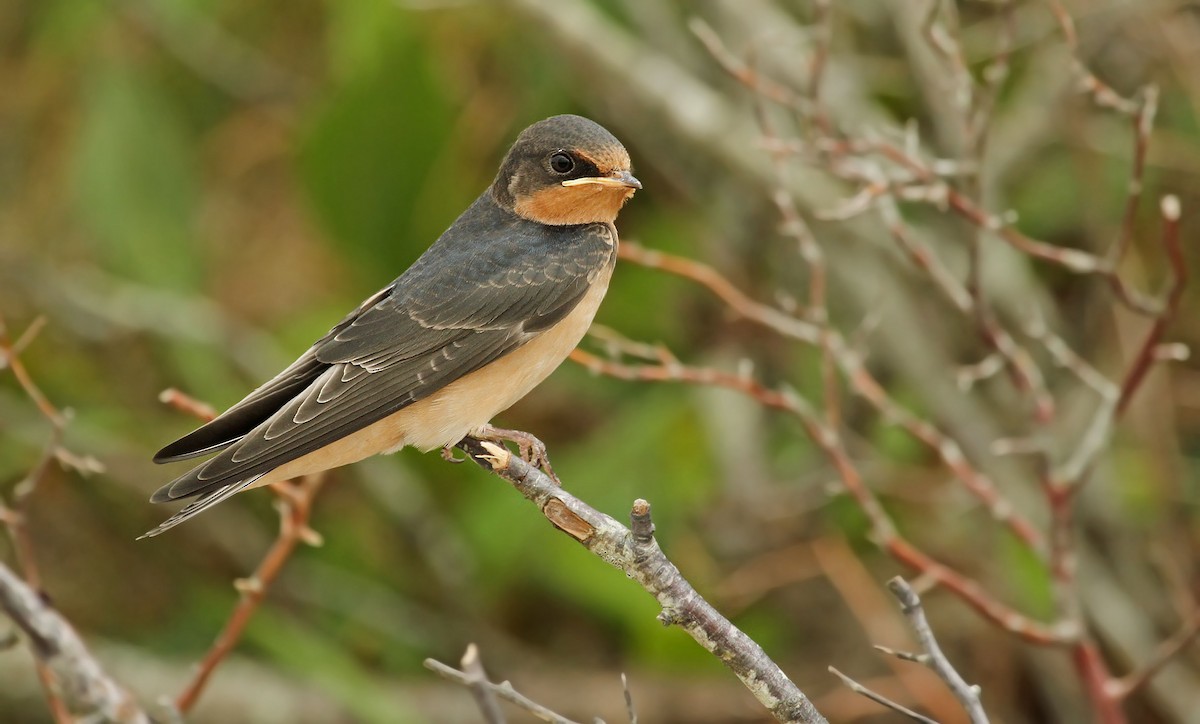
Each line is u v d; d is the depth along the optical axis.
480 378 8.86
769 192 12.87
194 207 14.20
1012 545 12.91
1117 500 13.33
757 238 14.55
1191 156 13.82
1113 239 13.61
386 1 13.05
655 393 13.62
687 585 6.48
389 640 13.69
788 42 10.89
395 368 8.73
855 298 13.68
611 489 12.95
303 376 8.80
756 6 13.73
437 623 13.83
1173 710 12.68
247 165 15.14
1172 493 13.09
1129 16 13.33
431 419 8.73
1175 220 9.11
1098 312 14.24
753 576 13.25
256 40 15.23
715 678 13.30
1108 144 13.88
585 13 13.23
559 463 13.56
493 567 12.85
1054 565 10.02
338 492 14.02
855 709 13.04
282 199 15.12
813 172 13.45
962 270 13.52
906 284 13.76
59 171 15.00
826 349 9.97
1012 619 9.77
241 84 15.22
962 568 13.73
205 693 13.06
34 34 14.64
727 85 13.90
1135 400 13.39
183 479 7.84
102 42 14.45
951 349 14.45
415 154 13.18
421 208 13.34
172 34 14.88
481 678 6.05
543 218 9.37
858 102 13.57
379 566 13.95
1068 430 13.77
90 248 15.20
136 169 13.99
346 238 13.45
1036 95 13.69
